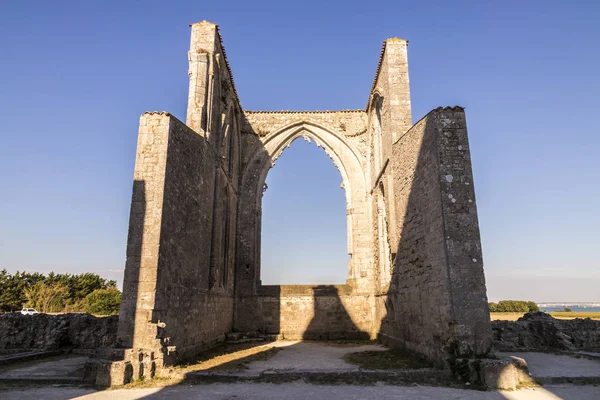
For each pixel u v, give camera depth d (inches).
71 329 629.6
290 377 391.5
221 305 742.5
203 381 381.1
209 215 658.2
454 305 418.3
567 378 386.6
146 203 454.9
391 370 414.0
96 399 317.1
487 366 366.0
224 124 761.0
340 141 989.8
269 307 883.4
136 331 417.4
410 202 575.5
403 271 606.5
